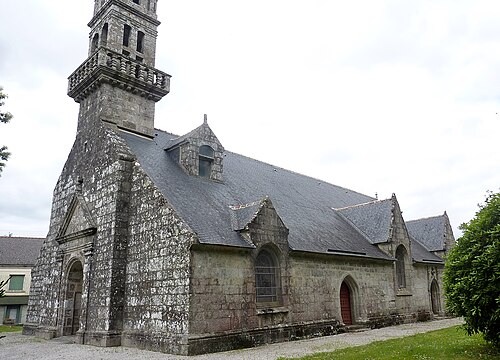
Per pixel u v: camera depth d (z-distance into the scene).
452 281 11.39
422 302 24.00
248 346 13.70
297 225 19.23
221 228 14.68
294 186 25.25
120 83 19.64
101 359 11.82
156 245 14.38
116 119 19.33
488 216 11.20
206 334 12.69
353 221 24.27
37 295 20.84
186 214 14.27
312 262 17.47
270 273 15.77
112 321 14.88
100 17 21.95
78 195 18.88
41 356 12.86
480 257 10.63
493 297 10.39
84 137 20.06
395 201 23.67
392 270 21.92
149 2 22.75
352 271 19.45
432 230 29.48
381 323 20.09
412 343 12.94
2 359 12.60
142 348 13.80
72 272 18.73
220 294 13.44
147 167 16.62
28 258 41.97
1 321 39.31
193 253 13.05
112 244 15.66
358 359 10.42
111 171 16.98
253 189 20.41
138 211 15.72
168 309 13.26
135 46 21.59
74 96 21.28
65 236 18.75
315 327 16.55
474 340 12.74
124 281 15.52
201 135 18.62
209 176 18.67
